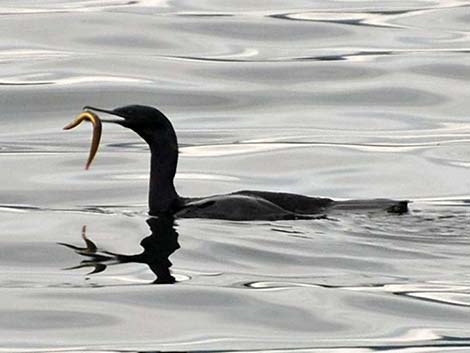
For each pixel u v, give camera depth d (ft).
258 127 66.13
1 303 41.11
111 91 70.64
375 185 56.49
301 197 48.03
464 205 51.03
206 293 41.68
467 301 41.14
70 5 85.35
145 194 54.34
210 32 79.71
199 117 67.77
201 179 56.90
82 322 39.93
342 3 86.22
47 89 70.44
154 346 38.42
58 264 44.37
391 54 75.87
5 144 63.10
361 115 68.08
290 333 39.32
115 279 42.83
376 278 42.68
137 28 79.77
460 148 62.03
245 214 47.01
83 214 50.14
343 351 38.14
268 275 43.01
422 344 38.58
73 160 59.72
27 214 50.60
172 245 45.37
